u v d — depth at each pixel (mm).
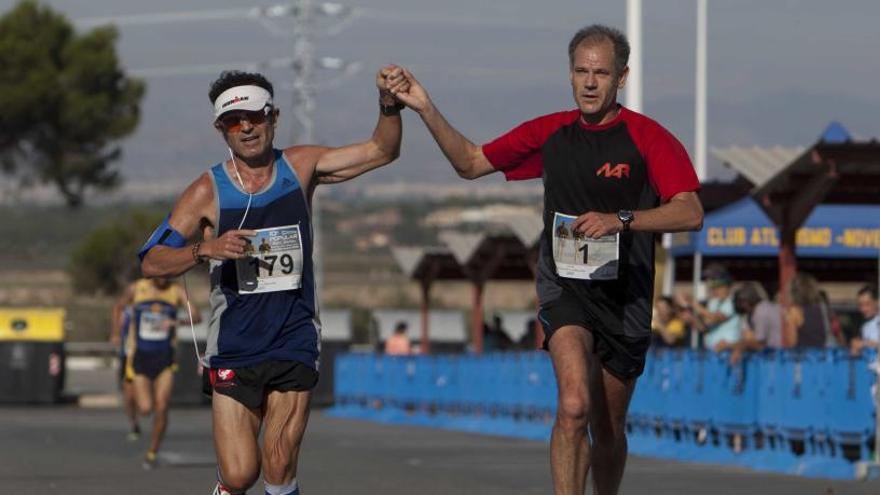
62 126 151625
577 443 17438
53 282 166875
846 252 49031
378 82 17844
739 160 45688
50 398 75375
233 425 17375
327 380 80312
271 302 17391
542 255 18375
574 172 17922
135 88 155000
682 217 17250
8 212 184000
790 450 33344
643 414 40844
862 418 30906
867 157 38438
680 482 30094
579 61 17734
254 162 17469
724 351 36219
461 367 54781
